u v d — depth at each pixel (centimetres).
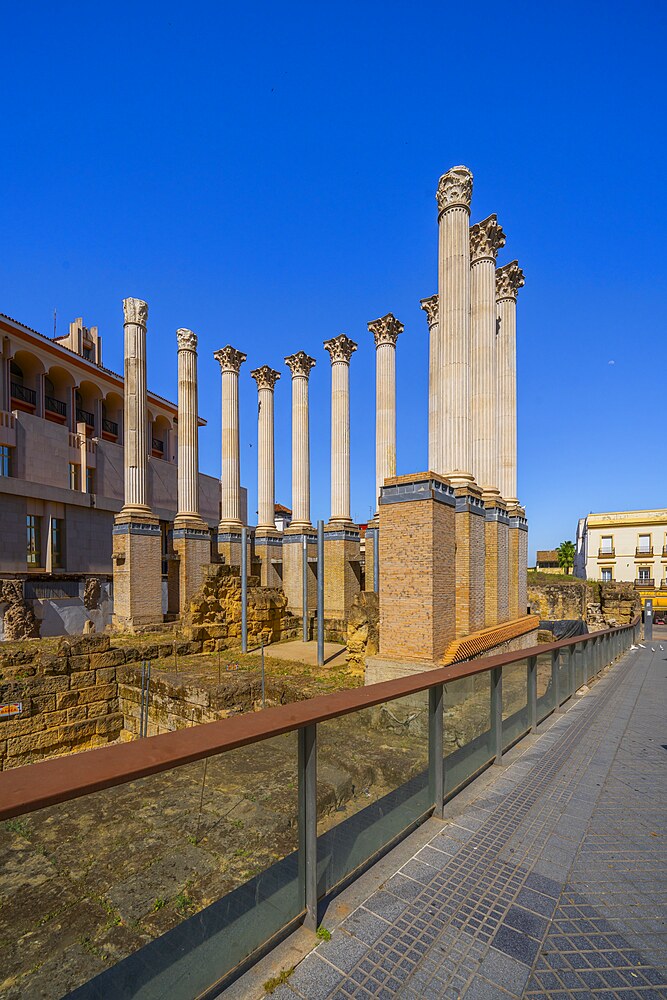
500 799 418
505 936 253
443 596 1195
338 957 237
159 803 229
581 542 5125
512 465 2191
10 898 188
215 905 222
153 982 204
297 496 2938
